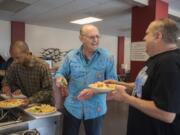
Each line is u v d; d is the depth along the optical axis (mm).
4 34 5988
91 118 1688
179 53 958
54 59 7062
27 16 5191
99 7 4031
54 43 7156
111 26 6262
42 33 6828
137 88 1073
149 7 3672
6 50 6055
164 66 899
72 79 1691
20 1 3760
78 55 1707
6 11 4625
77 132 1740
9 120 1314
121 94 996
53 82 1879
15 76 2000
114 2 3652
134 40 3941
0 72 4551
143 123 1033
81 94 1342
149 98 981
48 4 3906
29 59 1814
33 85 1907
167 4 3795
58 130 1495
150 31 1008
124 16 4777
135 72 3918
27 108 1564
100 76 1679
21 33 6137
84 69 1658
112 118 3814
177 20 4672
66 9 4273
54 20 5621
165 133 967
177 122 937
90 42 1587
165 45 973
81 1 3652
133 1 3473
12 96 1952
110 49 8906
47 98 1800
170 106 834
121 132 3133
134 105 958
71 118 1699
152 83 962
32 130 1254
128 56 9531
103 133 3068
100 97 1686
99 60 1679
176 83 856
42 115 1412
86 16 4930
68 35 7508
